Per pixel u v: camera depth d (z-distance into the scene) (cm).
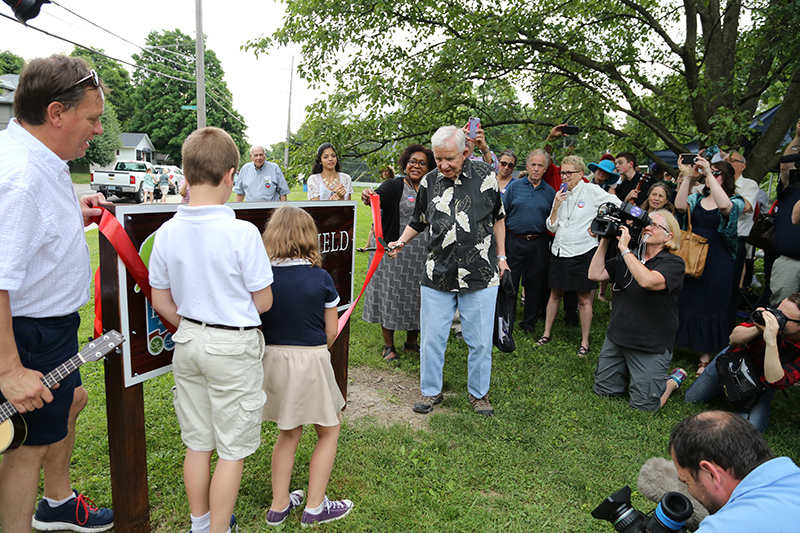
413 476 273
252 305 192
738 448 138
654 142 766
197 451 198
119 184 2178
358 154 749
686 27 665
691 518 179
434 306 344
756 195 481
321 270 224
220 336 184
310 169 720
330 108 725
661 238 348
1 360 157
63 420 187
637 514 150
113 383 195
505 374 421
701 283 428
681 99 666
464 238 329
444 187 334
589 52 723
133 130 5478
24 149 162
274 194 723
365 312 455
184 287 185
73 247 179
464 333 348
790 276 426
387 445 299
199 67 1720
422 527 235
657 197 415
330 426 222
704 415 150
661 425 342
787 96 579
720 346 429
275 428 313
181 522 229
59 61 166
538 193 518
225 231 182
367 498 251
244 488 255
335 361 330
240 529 227
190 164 183
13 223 154
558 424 338
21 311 170
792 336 325
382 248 307
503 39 642
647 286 339
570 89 750
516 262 531
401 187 420
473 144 443
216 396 189
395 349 465
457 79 658
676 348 508
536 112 764
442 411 356
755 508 125
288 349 214
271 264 219
